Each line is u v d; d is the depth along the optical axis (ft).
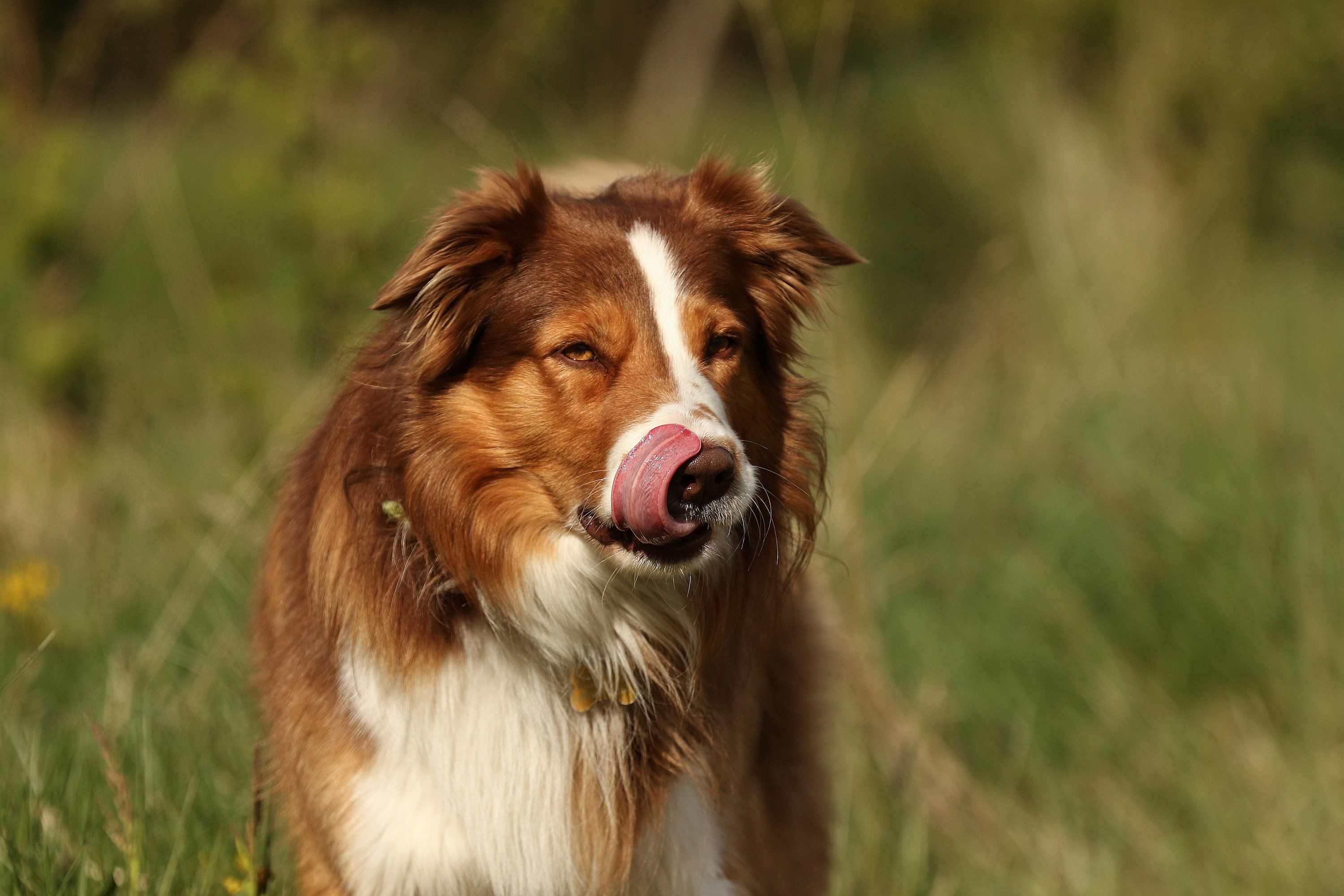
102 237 46.32
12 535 32.30
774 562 20.12
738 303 19.53
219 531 29.32
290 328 42.32
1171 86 62.64
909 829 27.76
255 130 43.93
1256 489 36.19
